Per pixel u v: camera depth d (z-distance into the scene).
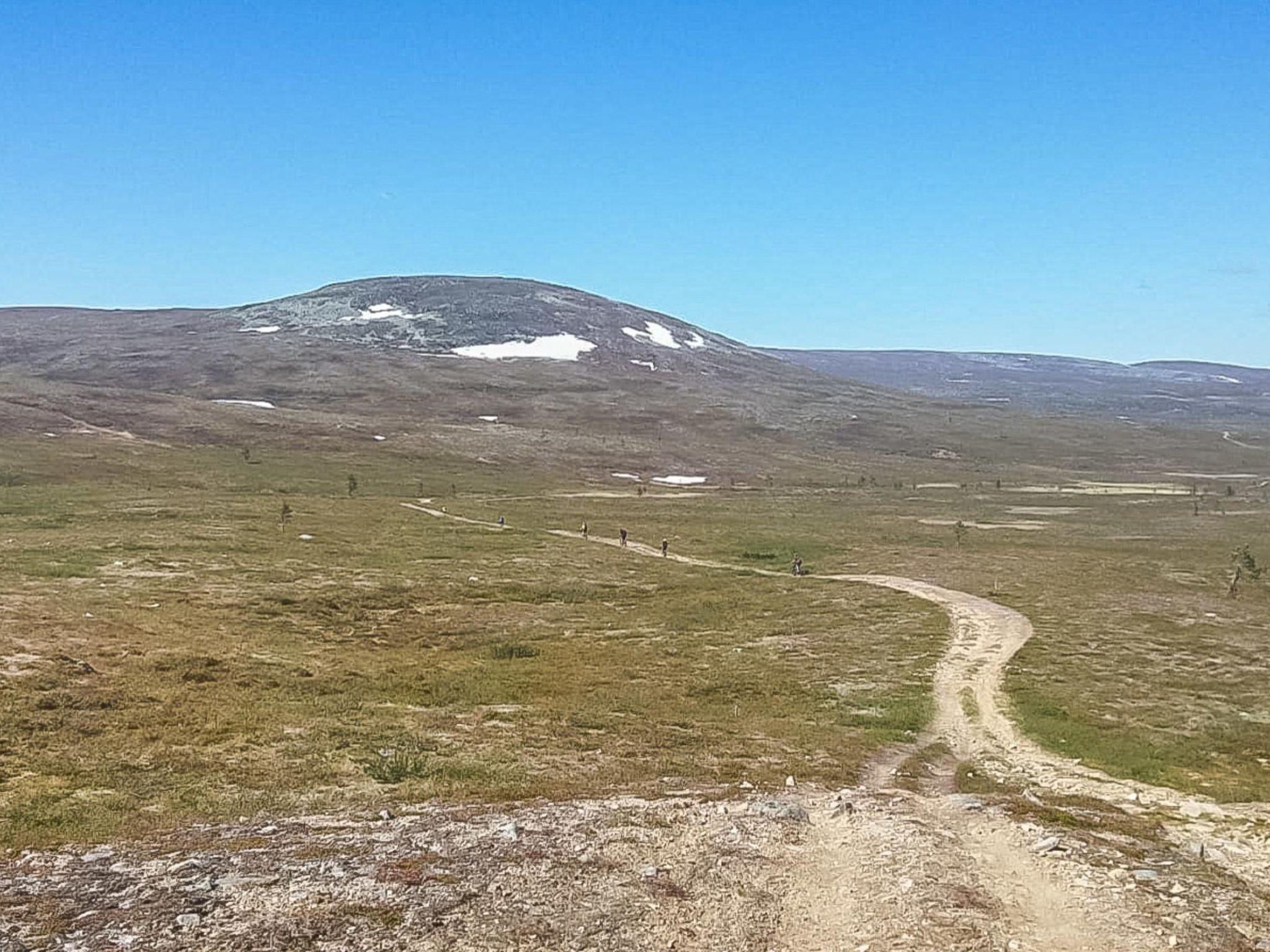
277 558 75.62
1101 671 44.66
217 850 18.17
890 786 27.08
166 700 31.50
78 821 20.08
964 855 19.48
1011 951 14.91
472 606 63.53
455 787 24.44
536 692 39.19
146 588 59.19
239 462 157.62
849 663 47.47
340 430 199.62
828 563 87.69
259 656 42.22
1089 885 17.94
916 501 159.50
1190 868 19.75
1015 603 64.50
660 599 68.44
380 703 34.97
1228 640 51.66
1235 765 31.72
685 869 17.92
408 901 15.52
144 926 14.28
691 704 38.91
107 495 109.69
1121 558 89.56
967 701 40.16
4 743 25.34
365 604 61.19
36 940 13.73
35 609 47.59
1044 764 31.77
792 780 26.27
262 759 26.02
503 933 14.55
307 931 14.27
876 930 15.44
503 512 123.75
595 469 193.75
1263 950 15.67
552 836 19.50
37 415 175.62
